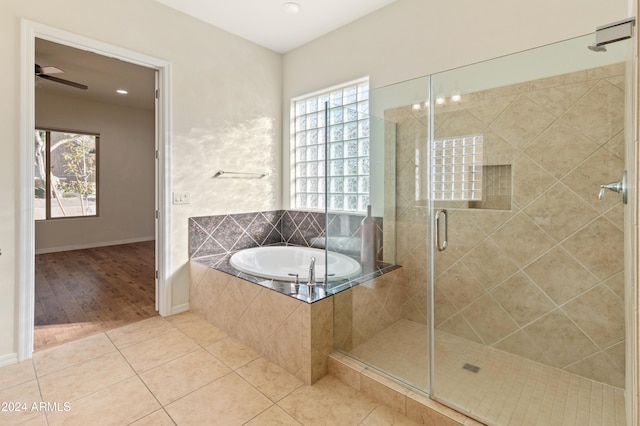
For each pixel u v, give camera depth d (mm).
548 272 1891
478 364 1924
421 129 2283
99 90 5074
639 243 839
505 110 1981
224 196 3201
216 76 3086
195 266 2867
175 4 2707
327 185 2535
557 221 1856
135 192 6398
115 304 3107
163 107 2744
